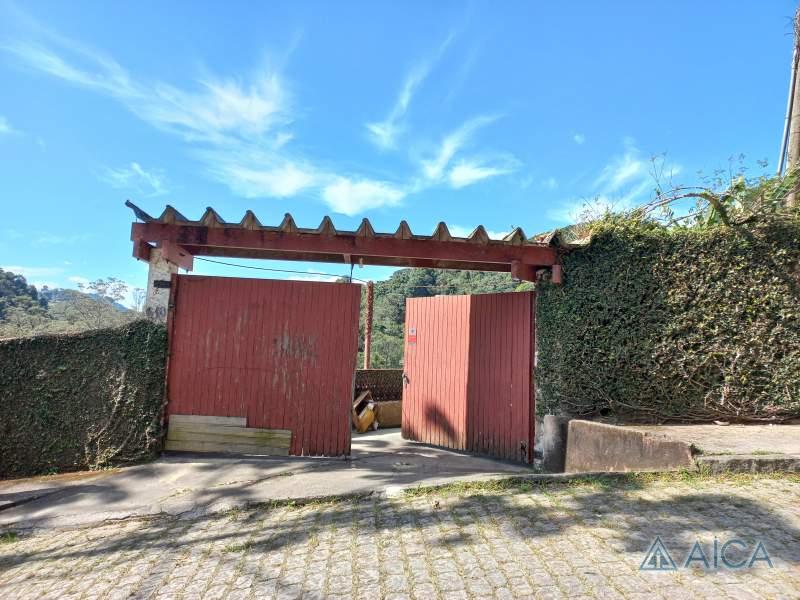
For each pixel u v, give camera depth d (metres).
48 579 3.35
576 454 5.70
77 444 6.11
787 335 5.77
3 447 6.01
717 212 6.29
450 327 8.11
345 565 3.15
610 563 2.90
